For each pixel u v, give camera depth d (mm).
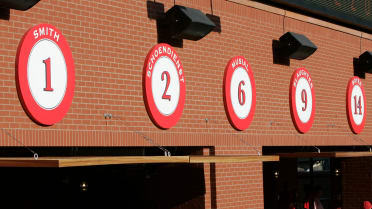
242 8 16031
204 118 14625
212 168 14883
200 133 14477
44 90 11164
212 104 14875
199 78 14602
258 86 16328
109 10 12633
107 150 13047
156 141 13344
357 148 21500
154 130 13352
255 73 16266
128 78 12891
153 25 13578
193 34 13891
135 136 12898
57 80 11398
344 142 19453
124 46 12875
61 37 11508
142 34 13297
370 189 21297
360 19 20312
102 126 12273
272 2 17188
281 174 20688
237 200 15328
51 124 11297
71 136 11664
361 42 20625
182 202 15039
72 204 14266
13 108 10750
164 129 13586
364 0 20656
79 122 11852
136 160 10734
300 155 16672
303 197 21344
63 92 11508
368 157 21359
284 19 17438
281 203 20234
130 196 15250
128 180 15258
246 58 16016
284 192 20312
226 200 15008
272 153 18781
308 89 17953
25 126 10914
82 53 12039
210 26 13969
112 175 15000
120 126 12625
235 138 15414
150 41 13469
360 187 21547
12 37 10828
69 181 14266
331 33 19281
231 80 15328
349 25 20312
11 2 10500
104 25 12500
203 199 14727
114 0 12758
